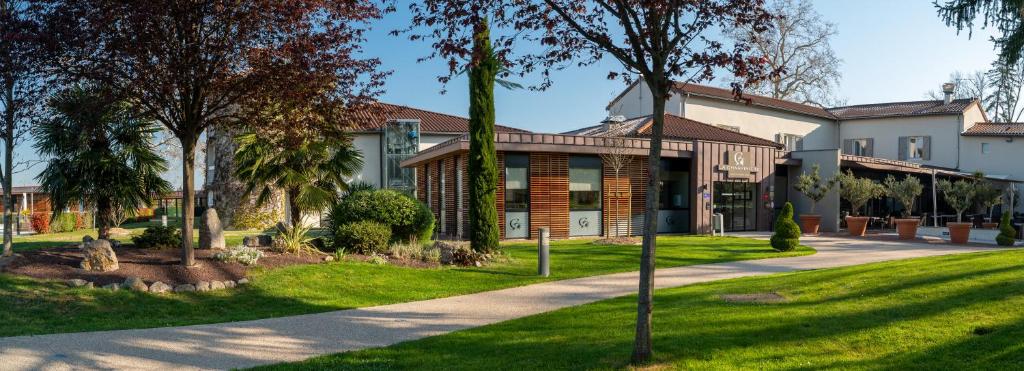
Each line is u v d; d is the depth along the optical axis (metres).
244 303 9.39
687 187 24.23
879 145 38.56
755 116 35.22
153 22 9.03
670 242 19.23
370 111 10.88
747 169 25.05
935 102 39.28
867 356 5.48
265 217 25.80
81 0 9.09
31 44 9.11
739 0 5.91
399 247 13.92
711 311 7.80
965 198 25.59
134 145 13.79
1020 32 13.77
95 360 6.27
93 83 9.73
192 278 10.12
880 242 20.59
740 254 16.16
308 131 11.23
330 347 6.91
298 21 9.70
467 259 13.53
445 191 23.69
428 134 30.36
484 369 5.75
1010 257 10.16
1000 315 6.34
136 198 13.98
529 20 6.38
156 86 9.52
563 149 20.81
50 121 11.88
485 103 15.08
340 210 14.95
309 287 10.43
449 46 6.30
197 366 6.12
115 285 9.31
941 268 9.39
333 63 10.00
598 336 6.88
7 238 10.95
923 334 5.94
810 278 9.88
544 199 21.11
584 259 14.92
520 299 10.04
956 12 14.27
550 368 5.68
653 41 5.61
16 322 7.73
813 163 26.75
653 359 5.65
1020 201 33.69
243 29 9.50
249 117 10.37
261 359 6.39
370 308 9.34
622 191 22.73
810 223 24.61
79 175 13.19
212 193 26.72
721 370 5.29
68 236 21.64
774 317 7.13
